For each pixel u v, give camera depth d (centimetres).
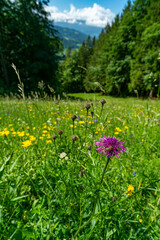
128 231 139
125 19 3562
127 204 158
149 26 2586
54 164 201
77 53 7375
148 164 239
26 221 136
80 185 168
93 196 144
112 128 358
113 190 170
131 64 2983
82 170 172
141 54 2764
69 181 168
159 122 392
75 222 140
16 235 105
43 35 2156
